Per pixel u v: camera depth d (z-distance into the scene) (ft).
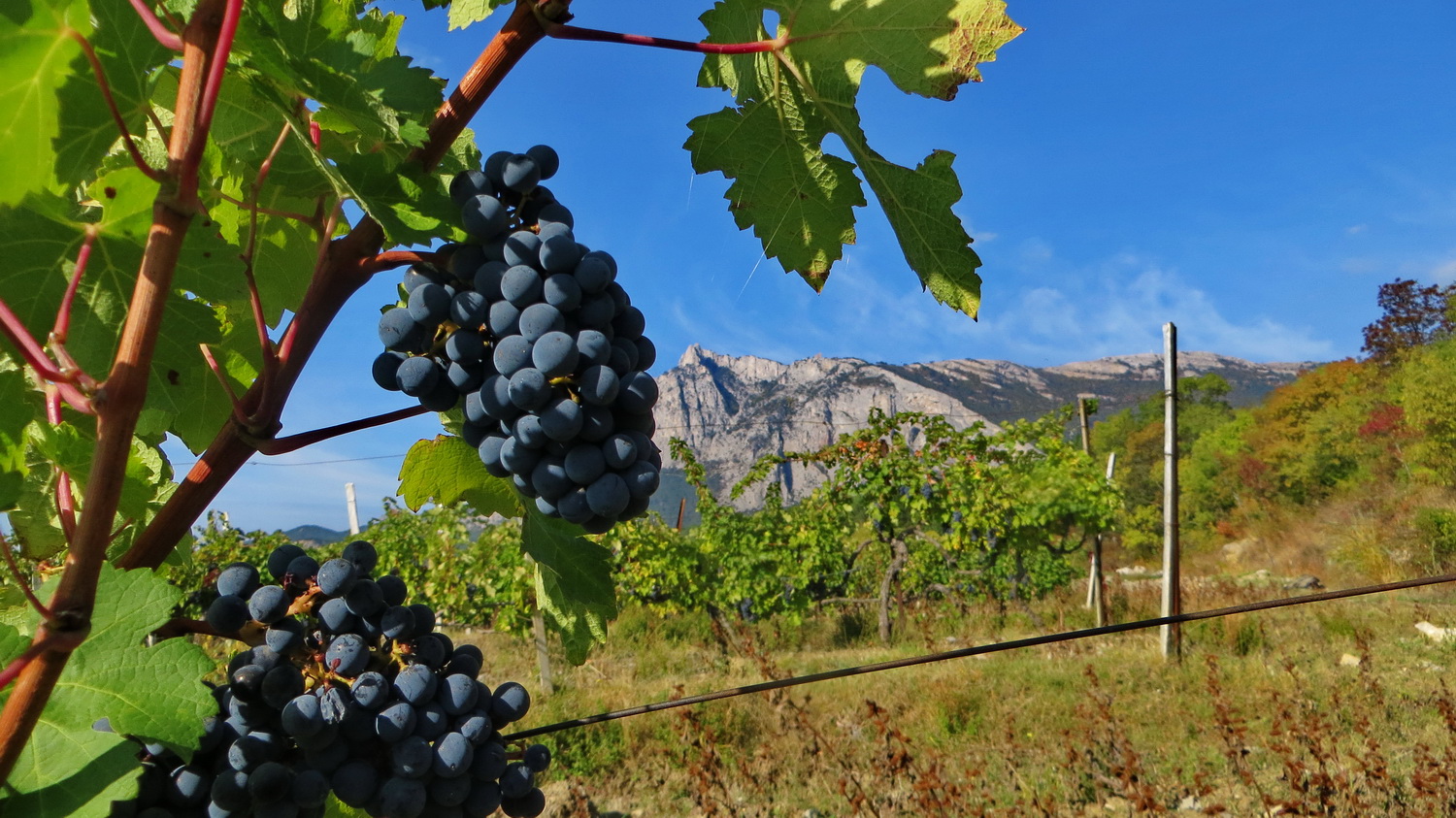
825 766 22.49
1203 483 153.48
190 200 2.88
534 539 5.80
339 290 3.92
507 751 4.66
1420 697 26.76
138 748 3.25
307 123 3.96
